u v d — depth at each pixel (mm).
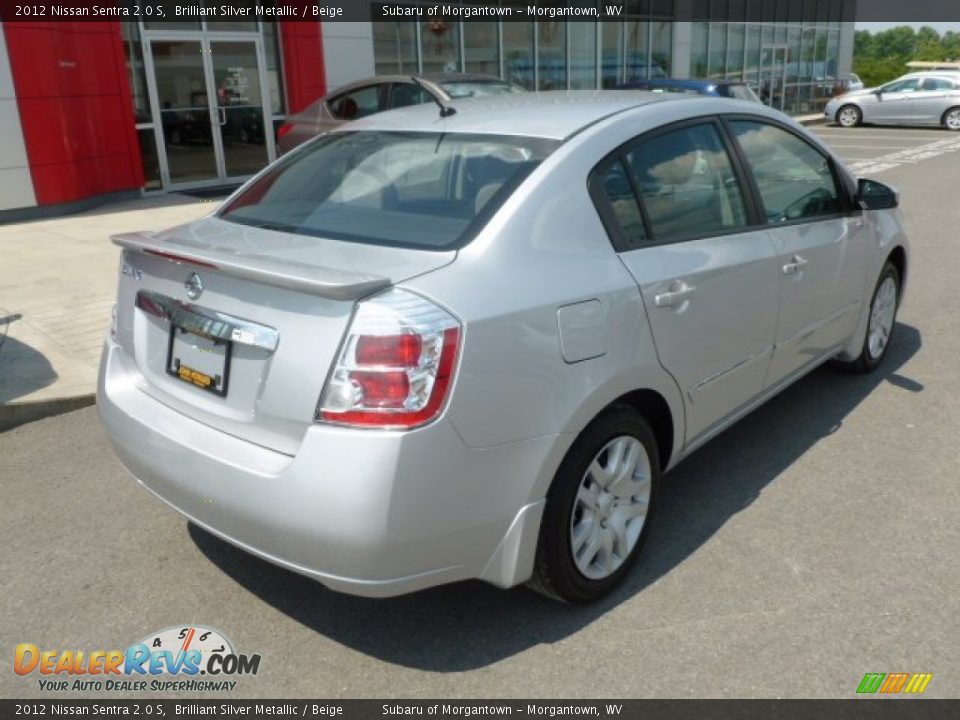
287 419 2412
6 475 3984
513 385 2480
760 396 3820
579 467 2732
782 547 3293
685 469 3943
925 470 3898
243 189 3523
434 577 2469
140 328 2951
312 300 2391
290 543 2410
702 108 3516
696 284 3121
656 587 3059
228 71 12953
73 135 10695
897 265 5129
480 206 2754
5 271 7570
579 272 2734
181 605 3018
